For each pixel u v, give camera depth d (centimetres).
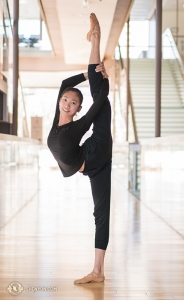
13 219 787
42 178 1731
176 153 691
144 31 1928
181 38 1476
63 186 1430
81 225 735
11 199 788
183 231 641
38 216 824
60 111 381
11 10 1213
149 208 952
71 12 1236
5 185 716
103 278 419
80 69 2052
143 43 1881
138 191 1320
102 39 1591
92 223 757
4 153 698
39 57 2041
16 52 1077
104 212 411
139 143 1212
